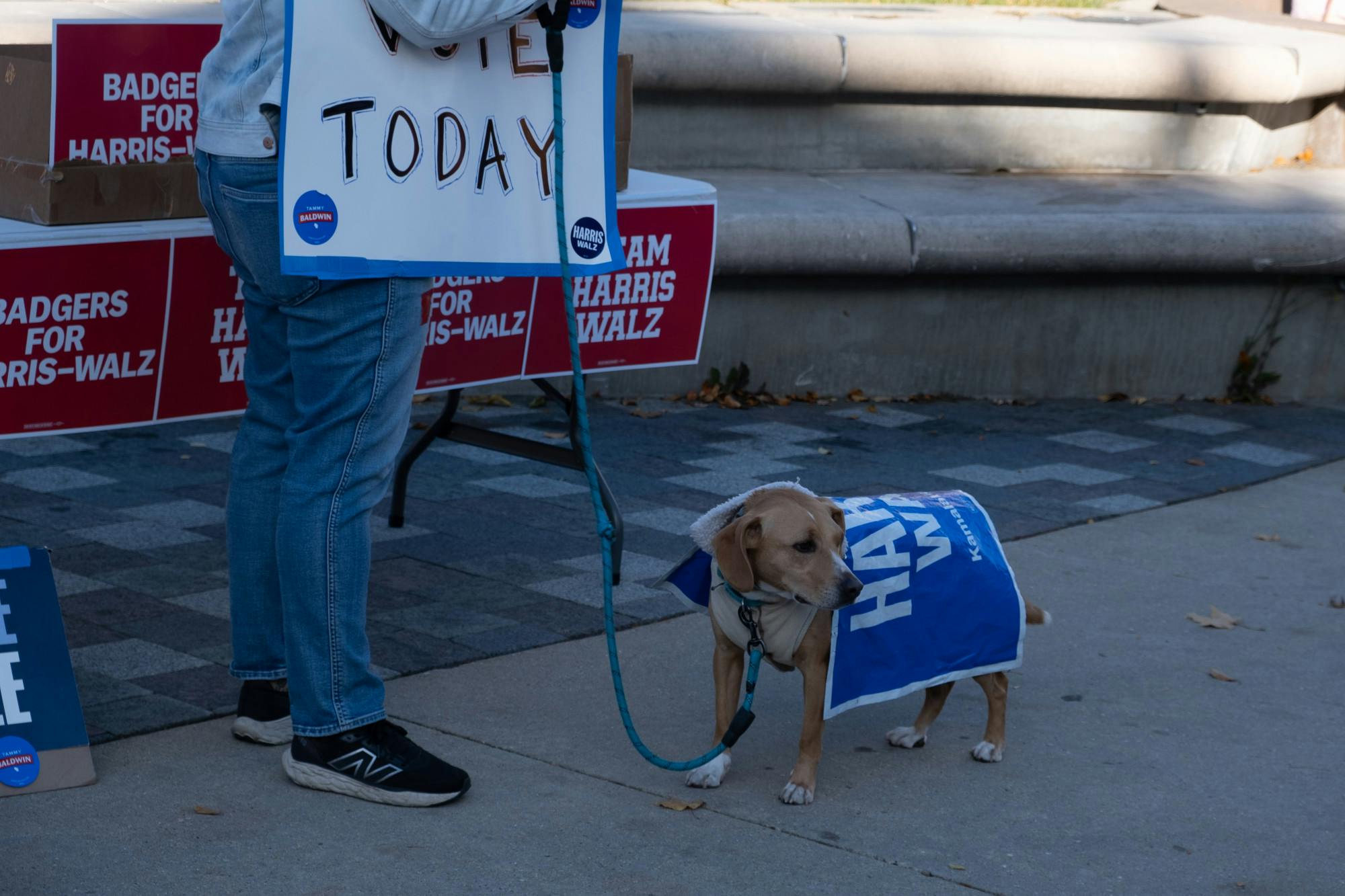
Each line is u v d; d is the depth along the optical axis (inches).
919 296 333.4
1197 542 243.3
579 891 125.2
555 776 148.7
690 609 199.6
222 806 138.0
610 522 206.5
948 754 159.6
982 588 153.1
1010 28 422.9
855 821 141.8
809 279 325.1
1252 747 164.1
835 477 270.5
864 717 170.4
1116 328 345.7
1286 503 269.9
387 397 140.4
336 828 134.8
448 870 127.8
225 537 219.5
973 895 127.8
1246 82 397.4
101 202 161.3
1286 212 349.1
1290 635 201.6
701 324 216.4
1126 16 478.6
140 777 143.2
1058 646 193.9
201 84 139.5
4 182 163.3
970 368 340.8
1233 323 351.6
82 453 261.6
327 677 140.4
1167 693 179.5
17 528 218.8
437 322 194.9
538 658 179.8
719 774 147.7
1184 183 390.6
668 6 430.9
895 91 380.8
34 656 143.6
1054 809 146.4
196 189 168.2
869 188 358.9
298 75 129.0
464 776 141.6
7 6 346.9
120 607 188.4
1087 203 350.6
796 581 137.9
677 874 129.2
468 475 260.1
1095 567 227.9
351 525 140.3
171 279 167.2
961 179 381.7
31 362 159.3
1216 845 139.9
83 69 162.2
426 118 136.3
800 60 367.9
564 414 306.5
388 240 136.3
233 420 289.7
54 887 121.2
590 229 149.8
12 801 136.5
